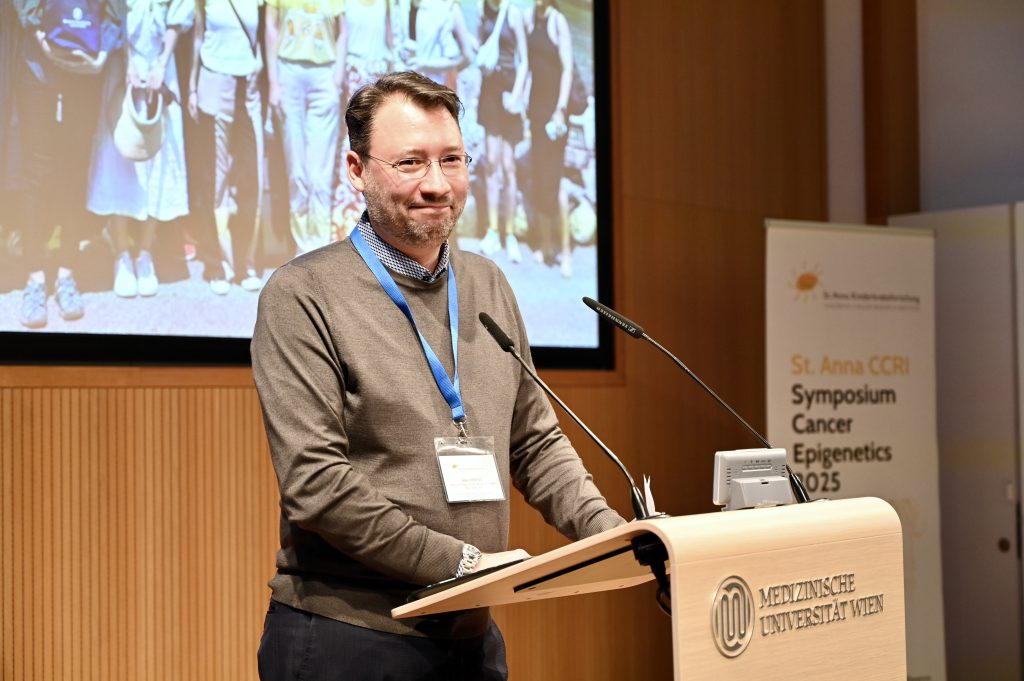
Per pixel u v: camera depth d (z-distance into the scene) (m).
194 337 3.34
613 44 4.43
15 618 3.04
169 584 3.29
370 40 3.72
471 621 1.88
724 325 4.79
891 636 1.61
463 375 1.97
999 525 4.71
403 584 1.82
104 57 3.20
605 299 4.36
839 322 4.48
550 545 4.13
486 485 1.89
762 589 1.40
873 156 5.30
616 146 4.42
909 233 4.64
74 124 3.15
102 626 3.18
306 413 1.77
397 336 1.91
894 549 1.64
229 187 3.41
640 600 4.49
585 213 4.31
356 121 1.96
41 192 3.10
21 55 3.07
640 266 4.50
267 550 3.47
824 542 1.51
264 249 3.47
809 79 5.19
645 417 4.47
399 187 1.89
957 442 4.87
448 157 1.93
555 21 4.25
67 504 3.13
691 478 4.61
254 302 3.45
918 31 5.37
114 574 3.20
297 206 3.54
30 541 3.07
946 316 4.92
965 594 4.82
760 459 1.60
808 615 1.47
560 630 4.24
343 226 3.62
